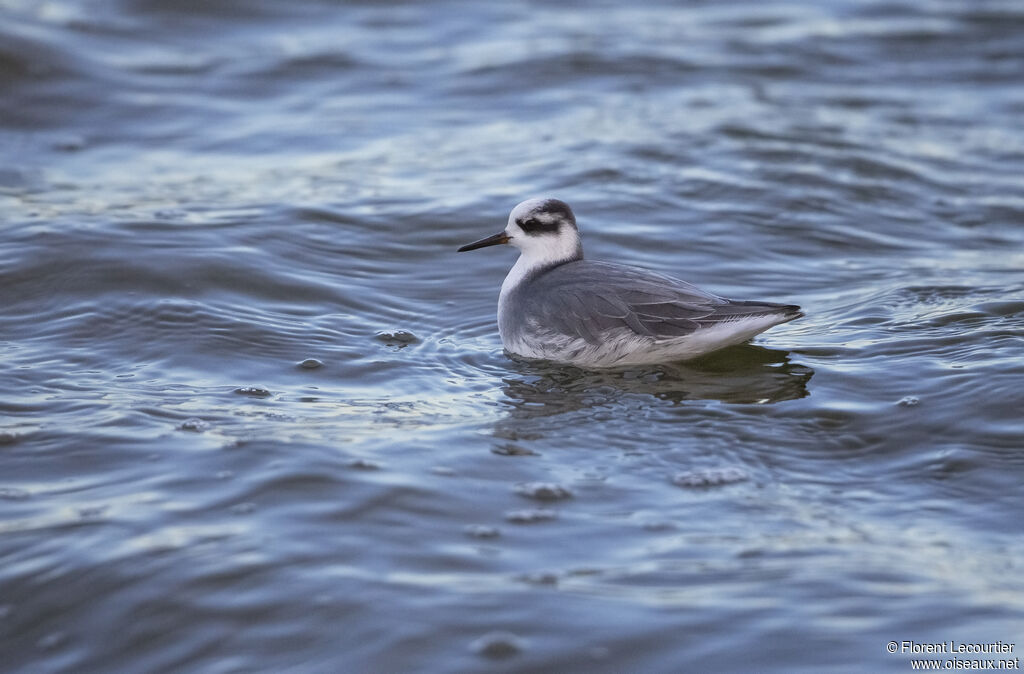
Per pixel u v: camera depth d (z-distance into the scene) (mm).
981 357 11820
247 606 7664
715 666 7090
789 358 12203
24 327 12914
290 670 7137
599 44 24547
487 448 10086
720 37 25250
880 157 19078
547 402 11227
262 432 10312
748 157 18938
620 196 17438
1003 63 24062
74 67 22328
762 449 10156
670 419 10758
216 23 25688
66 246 14664
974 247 16062
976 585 7918
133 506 8906
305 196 17391
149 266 14281
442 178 18359
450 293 14648
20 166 18484
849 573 8047
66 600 7785
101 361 12125
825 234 16438
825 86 22719
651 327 11844
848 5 27438
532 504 9102
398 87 22656
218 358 12266
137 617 7609
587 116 21016
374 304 14133
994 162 19219
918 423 10570
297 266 14914
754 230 16500
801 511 9055
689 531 8695
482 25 26125
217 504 8938
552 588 7867
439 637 7355
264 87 22609
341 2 27156
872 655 7141
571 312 12156
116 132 20250
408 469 9594
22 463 9680
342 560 8172
